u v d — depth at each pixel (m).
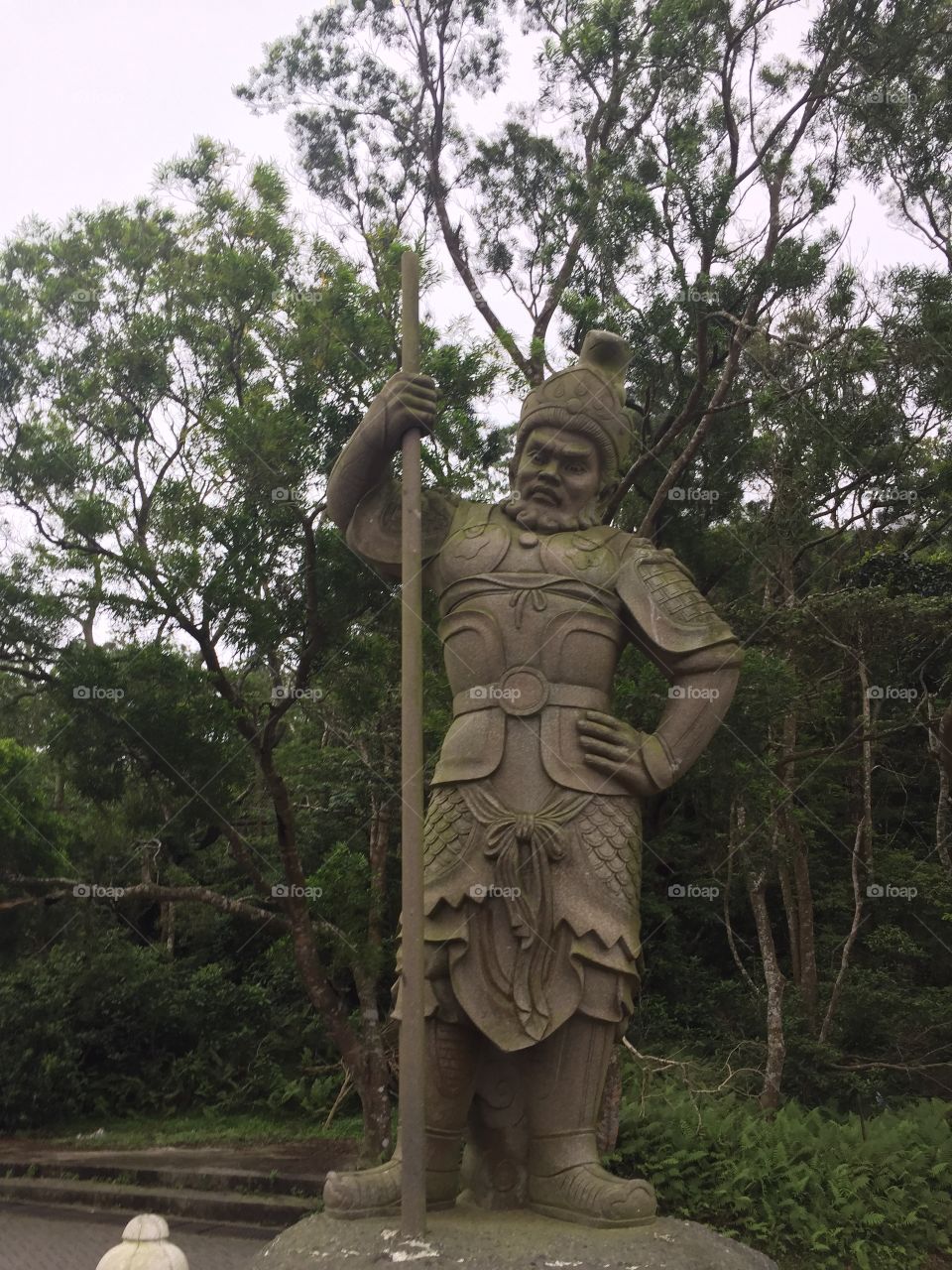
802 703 12.34
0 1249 9.70
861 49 10.48
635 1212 4.66
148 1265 3.64
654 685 9.87
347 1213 4.67
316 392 9.80
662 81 10.91
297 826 13.66
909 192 11.62
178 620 9.46
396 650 10.17
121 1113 15.70
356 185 12.76
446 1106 4.97
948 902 15.06
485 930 5.00
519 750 5.22
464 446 10.34
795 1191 8.68
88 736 9.21
